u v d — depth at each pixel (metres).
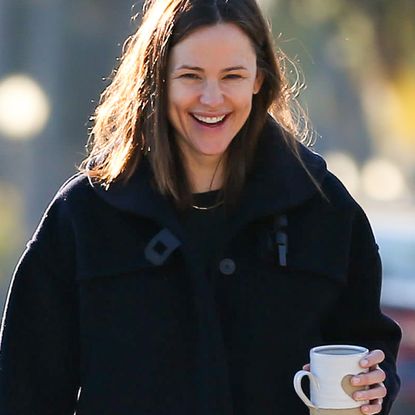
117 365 11.10
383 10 77.75
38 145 61.66
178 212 11.30
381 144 99.75
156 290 11.16
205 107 10.77
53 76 61.00
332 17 77.62
